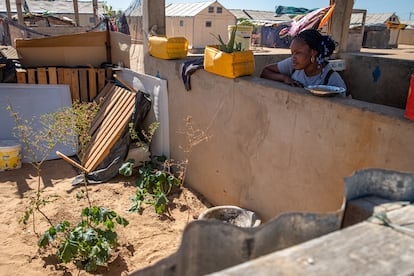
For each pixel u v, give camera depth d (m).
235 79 3.73
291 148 3.18
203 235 1.01
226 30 20.11
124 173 5.03
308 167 3.04
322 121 2.83
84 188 4.93
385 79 5.88
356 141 2.58
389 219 1.08
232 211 3.66
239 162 3.89
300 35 3.29
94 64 6.98
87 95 6.57
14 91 6.12
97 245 3.35
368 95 6.19
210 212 3.59
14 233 3.83
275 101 3.27
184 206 4.48
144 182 4.88
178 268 0.97
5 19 11.16
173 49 4.95
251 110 3.59
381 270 0.84
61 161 5.77
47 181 5.11
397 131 2.29
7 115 5.99
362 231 1.01
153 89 5.36
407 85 5.57
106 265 3.38
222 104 4.00
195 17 19.11
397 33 16.14
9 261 3.38
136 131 5.52
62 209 4.34
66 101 6.30
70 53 6.74
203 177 4.61
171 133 5.15
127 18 11.06
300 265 0.85
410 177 1.22
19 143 5.66
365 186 1.24
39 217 4.15
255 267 0.84
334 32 6.92
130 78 6.09
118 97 5.92
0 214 4.18
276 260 0.87
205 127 4.37
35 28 11.05
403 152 2.27
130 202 4.59
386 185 1.24
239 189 3.97
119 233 3.90
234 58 3.65
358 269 0.84
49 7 30.70
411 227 1.03
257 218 3.58
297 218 1.11
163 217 4.25
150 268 0.93
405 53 8.84
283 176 3.33
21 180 5.11
